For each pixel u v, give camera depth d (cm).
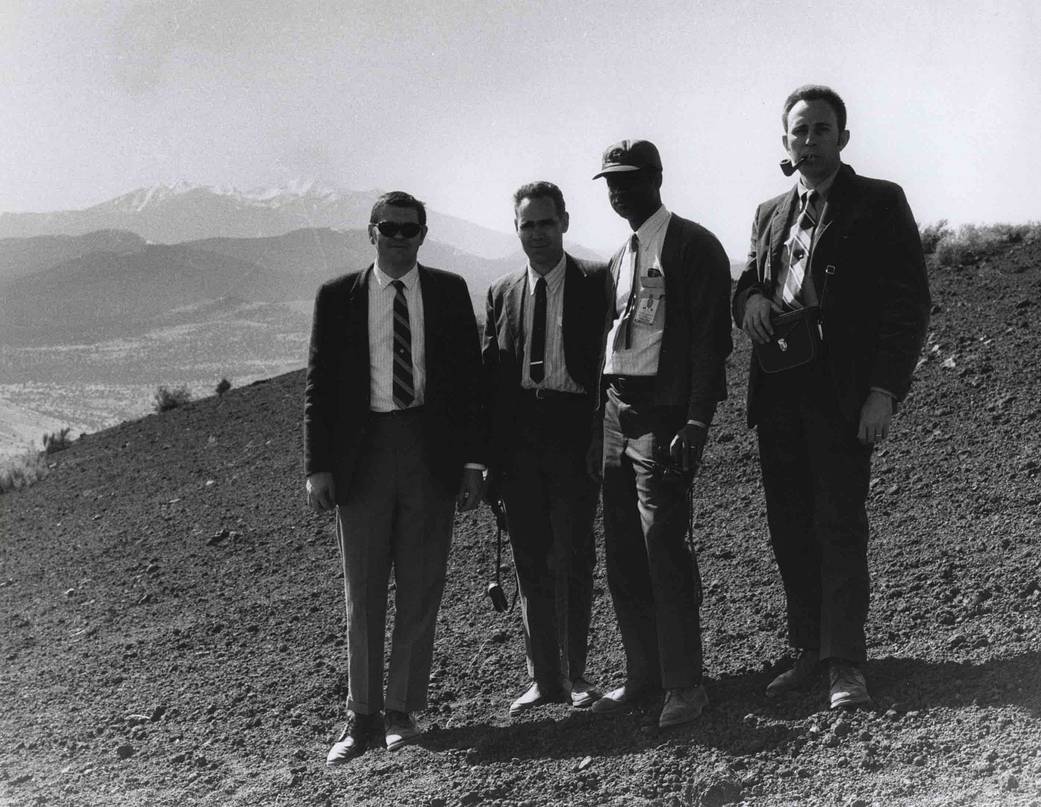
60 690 660
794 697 421
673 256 428
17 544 1185
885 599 504
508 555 754
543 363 486
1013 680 379
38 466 1639
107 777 500
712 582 605
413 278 483
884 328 402
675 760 392
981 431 709
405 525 483
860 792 334
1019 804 299
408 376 475
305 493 1102
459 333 487
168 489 1300
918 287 402
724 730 406
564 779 400
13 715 622
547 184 484
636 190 432
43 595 941
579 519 491
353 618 485
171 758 512
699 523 714
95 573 977
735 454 825
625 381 436
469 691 550
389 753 469
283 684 600
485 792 400
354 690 484
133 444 1706
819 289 406
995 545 527
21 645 793
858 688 392
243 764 494
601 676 518
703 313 422
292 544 927
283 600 775
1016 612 446
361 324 478
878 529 605
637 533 449
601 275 489
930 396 812
